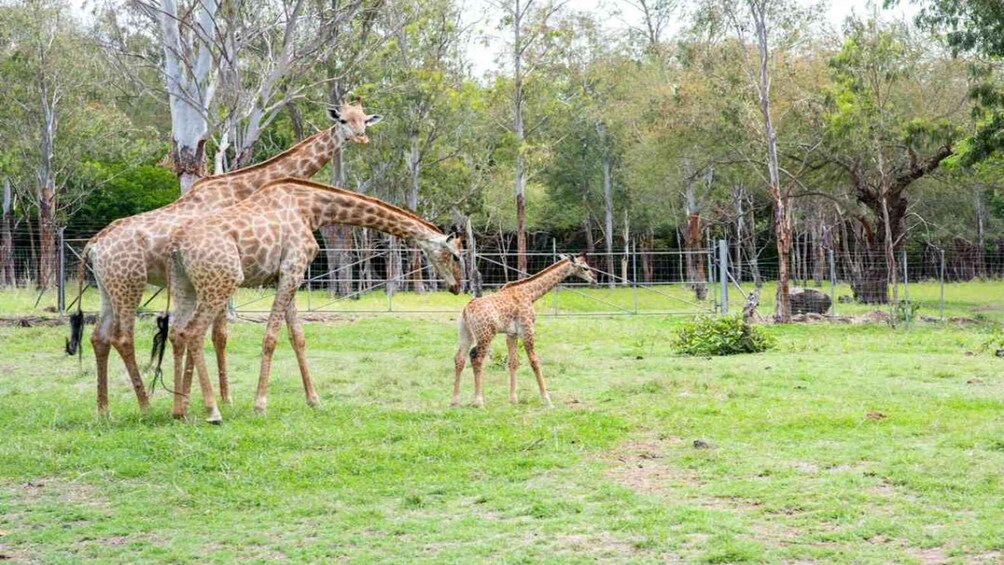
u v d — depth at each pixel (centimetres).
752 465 834
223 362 1155
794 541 645
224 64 2200
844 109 2581
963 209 4647
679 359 1603
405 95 3438
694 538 654
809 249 5491
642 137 4206
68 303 2589
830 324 2345
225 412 1092
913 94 3297
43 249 3431
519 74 3634
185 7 2252
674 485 791
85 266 1116
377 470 852
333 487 806
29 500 784
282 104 2267
